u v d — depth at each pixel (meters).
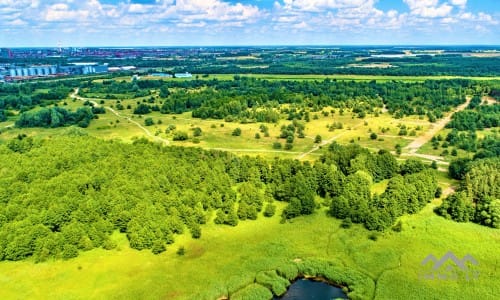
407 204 127.88
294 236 117.56
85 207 116.19
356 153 163.12
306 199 129.38
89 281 96.12
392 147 199.75
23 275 97.50
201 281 97.69
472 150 191.50
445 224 120.81
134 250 108.81
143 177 134.12
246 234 119.00
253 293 94.19
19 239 102.75
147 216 114.88
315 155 187.38
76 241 106.81
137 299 91.12
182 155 159.50
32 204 117.88
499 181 130.12
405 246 110.50
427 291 93.12
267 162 163.38
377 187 149.38
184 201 126.19
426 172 143.25
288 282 98.88
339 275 99.94
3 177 133.25
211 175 142.00
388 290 93.88
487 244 110.56
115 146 164.62
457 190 138.38
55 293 91.75
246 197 132.12
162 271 100.81
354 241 113.31
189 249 110.69
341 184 140.25
